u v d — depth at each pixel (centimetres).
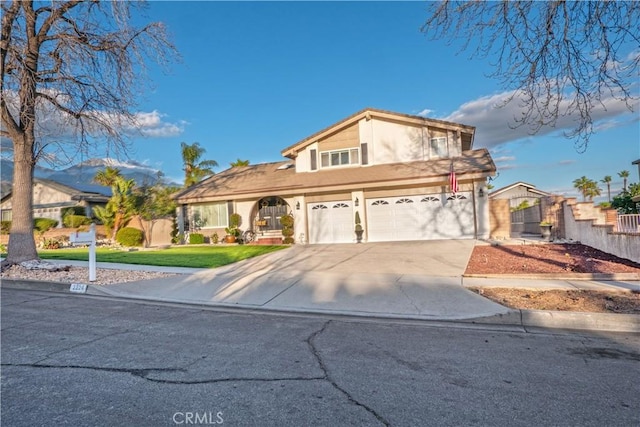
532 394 349
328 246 1686
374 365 421
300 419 306
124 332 555
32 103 1084
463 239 1691
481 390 358
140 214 2297
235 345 493
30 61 1101
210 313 685
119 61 1158
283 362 431
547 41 703
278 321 623
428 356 450
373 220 1842
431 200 1773
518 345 490
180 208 2164
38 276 1020
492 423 300
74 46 1078
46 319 634
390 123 1945
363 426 296
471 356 450
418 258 1221
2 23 1040
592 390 357
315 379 383
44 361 434
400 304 712
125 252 1692
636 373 396
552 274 859
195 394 350
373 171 1856
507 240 1584
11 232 1148
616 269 889
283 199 1998
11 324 600
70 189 3048
